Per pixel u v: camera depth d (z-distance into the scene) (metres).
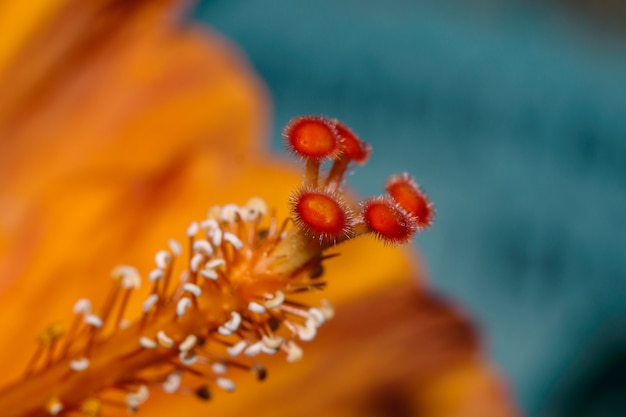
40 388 0.11
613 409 0.14
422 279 0.13
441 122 0.17
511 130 0.17
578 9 0.19
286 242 0.10
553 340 0.15
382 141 0.16
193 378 0.12
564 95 0.18
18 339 0.12
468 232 0.15
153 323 0.10
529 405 0.14
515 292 0.15
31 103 0.13
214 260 0.10
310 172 0.10
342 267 0.13
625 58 0.19
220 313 0.10
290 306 0.10
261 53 0.17
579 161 0.17
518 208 0.16
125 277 0.11
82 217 0.13
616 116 0.18
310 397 0.12
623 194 0.17
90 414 0.11
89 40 0.13
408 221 0.10
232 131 0.13
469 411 0.13
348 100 0.17
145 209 0.13
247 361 0.12
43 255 0.12
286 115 0.16
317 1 0.18
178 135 0.13
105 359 0.10
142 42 0.13
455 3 0.19
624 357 0.14
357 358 0.13
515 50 0.18
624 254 0.16
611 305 0.15
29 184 0.13
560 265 0.15
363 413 0.12
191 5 0.14
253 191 0.13
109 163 0.13
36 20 0.13
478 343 0.13
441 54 0.18
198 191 0.13
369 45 0.18
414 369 0.13
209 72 0.13
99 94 0.13
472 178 0.16
